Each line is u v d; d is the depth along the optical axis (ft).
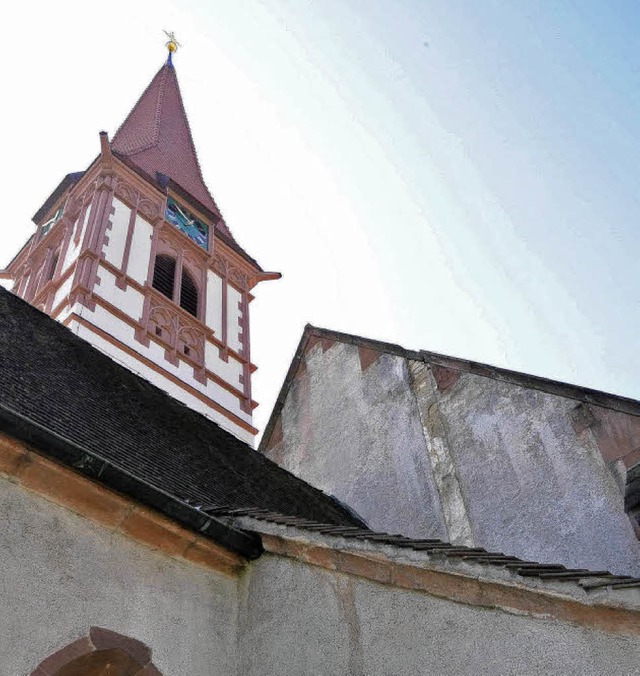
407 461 37.78
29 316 30.22
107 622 17.70
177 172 114.62
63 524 18.29
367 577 18.19
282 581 20.13
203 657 19.10
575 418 30.40
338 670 17.61
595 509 27.84
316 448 44.32
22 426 17.61
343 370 45.96
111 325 79.00
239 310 103.09
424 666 16.25
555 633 14.83
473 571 16.29
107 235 88.17
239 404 89.66
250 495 29.63
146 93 132.36
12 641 15.92
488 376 35.70
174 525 19.81
